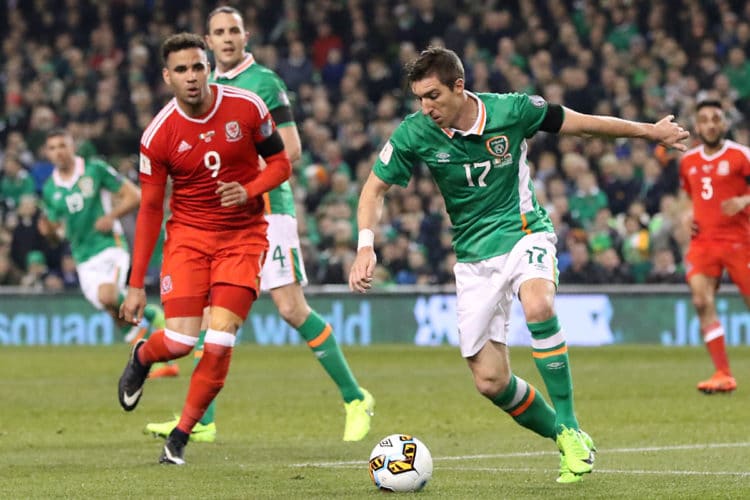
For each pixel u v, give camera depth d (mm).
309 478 25219
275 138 28469
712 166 46844
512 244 24984
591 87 87875
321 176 84500
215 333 27875
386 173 25234
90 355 68625
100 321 78812
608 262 74938
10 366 61031
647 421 36500
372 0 97938
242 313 28359
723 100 87312
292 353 69438
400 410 40531
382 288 77125
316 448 31125
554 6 95062
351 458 28953
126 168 87312
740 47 92312
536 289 24406
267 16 100062
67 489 23906
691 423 35875
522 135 24891
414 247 79125
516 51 93250
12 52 101688
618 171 80750
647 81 89250
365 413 33281
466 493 22859
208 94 27812
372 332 76562
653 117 87062
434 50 24172
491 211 25156
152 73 96938
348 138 88062
